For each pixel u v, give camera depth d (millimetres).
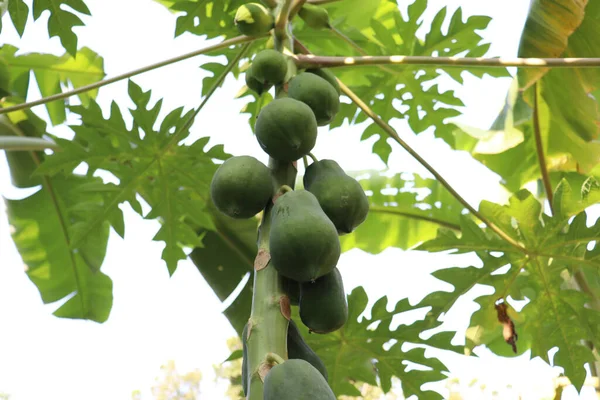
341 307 1918
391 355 3381
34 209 4914
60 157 3746
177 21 3766
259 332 1816
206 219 4055
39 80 4777
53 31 3488
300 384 1562
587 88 3811
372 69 4477
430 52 4137
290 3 2785
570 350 3484
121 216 3951
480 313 3486
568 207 3338
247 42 3291
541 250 3396
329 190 2109
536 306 3525
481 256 3438
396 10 4652
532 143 4805
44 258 4973
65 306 5016
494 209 3381
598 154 4145
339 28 4293
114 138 4168
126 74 3322
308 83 2414
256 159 2104
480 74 4215
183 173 3883
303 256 1756
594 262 3365
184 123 3674
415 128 4324
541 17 3521
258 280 1915
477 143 4746
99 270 4957
